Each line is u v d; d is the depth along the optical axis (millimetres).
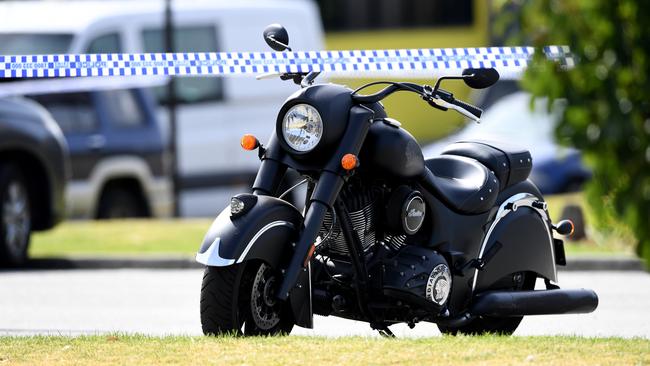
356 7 110500
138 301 40156
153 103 67000
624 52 49375
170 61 28953
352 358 23578
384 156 26328
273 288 26250
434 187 28016
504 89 89062
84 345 25828
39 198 50094
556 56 46000
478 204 28547
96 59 29422
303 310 25969
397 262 27062
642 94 49969
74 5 67375
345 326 34344
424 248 27766
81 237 56062
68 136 63875
